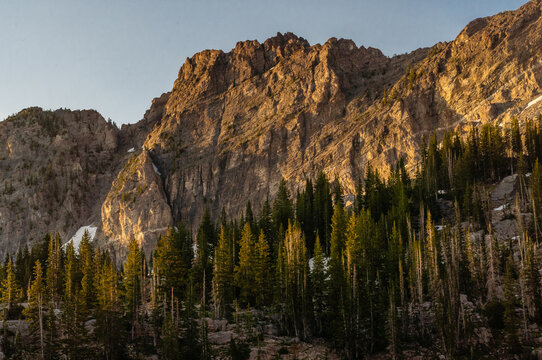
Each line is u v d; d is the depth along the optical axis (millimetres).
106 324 69875
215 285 85375
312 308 76625
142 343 72250
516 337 61688
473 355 62750
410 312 74375
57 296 95000
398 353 66000
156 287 86062
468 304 75500
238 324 76500
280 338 75062
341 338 69375
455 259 80000
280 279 81500
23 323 75312
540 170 103625
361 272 81312
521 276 68750
